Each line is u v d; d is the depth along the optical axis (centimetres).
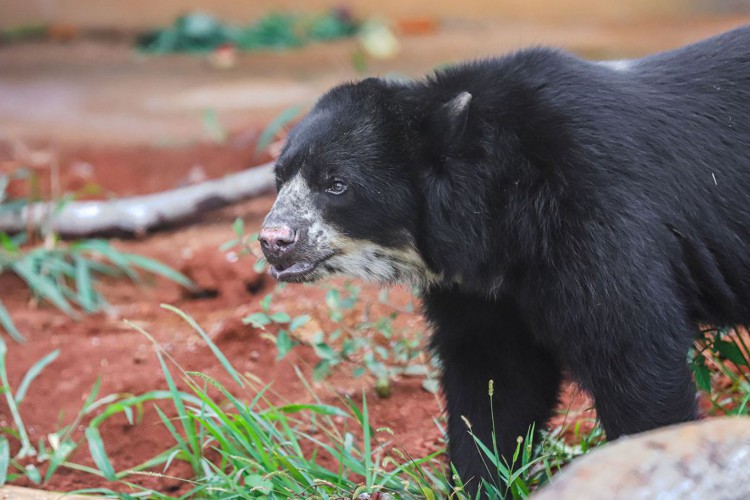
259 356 1229
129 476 1108
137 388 1202
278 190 973
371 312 1267
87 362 1259
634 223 844
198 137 2062
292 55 2906
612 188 849
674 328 851
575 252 853
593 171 853
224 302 1411
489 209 902
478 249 911
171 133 2109
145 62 2916
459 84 930
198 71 2759
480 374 984
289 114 1692
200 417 1007
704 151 900
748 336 1178
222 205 1603
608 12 3334
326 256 944
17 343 1323
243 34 3097
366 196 927
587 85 890
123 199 1662
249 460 931
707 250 900
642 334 841
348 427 1128
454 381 993
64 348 1291
